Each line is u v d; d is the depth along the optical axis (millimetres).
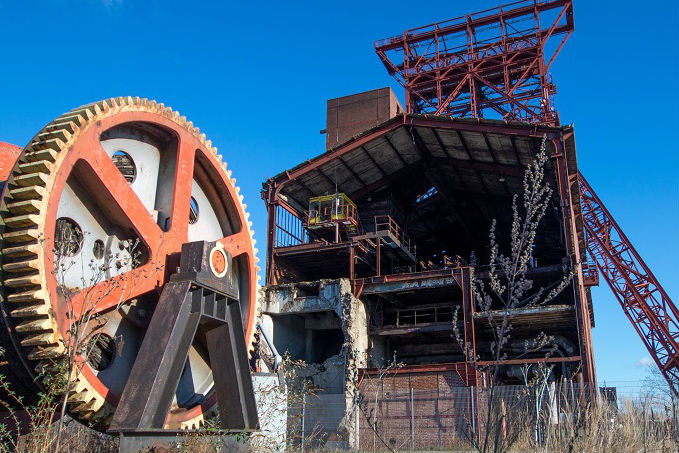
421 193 43781
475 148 35500
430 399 28906
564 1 46156
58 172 9094
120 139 11000
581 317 28828
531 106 45844
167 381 8852
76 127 9492
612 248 49188
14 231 8695
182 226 11266
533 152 33500
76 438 9867
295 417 14930
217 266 10281
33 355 8523
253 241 13688
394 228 38344
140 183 11305
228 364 10141
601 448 11648
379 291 33844
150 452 8383
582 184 49188
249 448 10352
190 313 9602
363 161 37781
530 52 46438
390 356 37812
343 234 39344
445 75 48688
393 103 48406
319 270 40969
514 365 34000
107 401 9281
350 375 31031
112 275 10086
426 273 33156
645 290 48719
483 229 46031
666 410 11891
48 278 8633
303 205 40469
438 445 26906
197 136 12312
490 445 11938
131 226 10297
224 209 13383
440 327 33656
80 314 9031
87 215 9992
